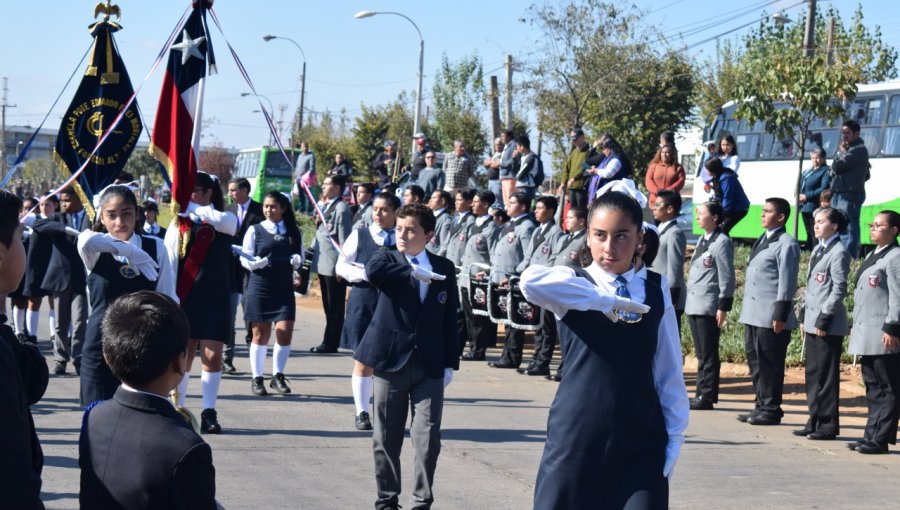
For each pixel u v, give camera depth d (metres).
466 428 8.86
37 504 2.80
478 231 13.23
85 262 6.06
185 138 7.82
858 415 10.34
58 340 11.03
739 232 24.31
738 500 6.83
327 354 13.34
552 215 11.90
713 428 9.42
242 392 10.17
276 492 6.52
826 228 9.06
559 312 4.03
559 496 3.95
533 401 10.34
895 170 20.80
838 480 7.57
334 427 8.65
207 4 7.89
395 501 6.08
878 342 8.49
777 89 16.84
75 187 7.80
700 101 33.72
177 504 2.84
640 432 3.95
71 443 7.66
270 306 9.93
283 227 9.98
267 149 42.25
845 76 16.59
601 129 29.91
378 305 6.19
